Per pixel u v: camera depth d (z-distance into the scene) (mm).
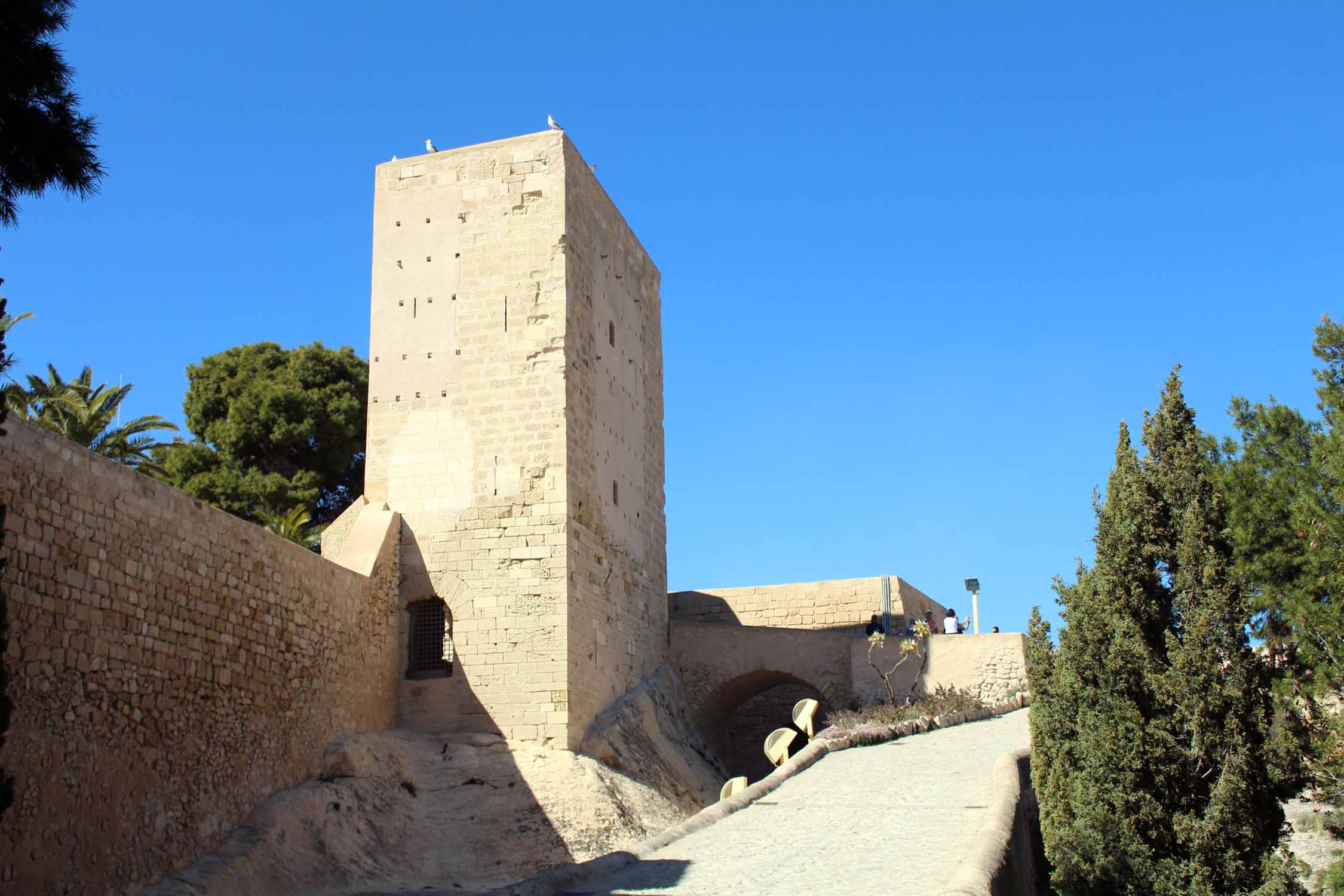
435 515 31562
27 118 16047
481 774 28438
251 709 23547
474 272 33031
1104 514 19094
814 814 22422
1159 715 17547
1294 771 17031
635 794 29234
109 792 19266
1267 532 19938
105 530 19812
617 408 35750
